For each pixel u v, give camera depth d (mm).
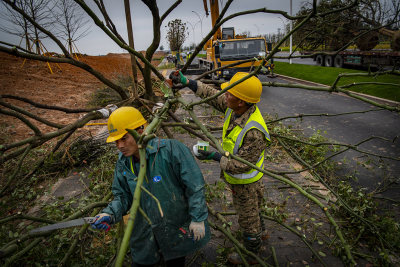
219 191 4098
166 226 2070
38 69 14578
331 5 9117
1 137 6523
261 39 13570
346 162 5125
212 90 2941
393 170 4754
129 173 2057
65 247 3014
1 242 2924
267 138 2359
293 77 16391
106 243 3053
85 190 4426
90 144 5492
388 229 2988
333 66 18094
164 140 2090
